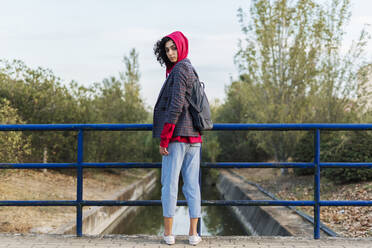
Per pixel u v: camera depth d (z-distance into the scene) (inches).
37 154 449.4
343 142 372.5
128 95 661.3
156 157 836.0
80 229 123.3
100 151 574.6
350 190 338.6
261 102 540.1
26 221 259.3
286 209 345.1
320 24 480.7
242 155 837.2
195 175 113.3
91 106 550.0
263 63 512.4
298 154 491.2
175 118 102.3
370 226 229.5
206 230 416.5
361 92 459.8
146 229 409.1
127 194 498.3
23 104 445.4
